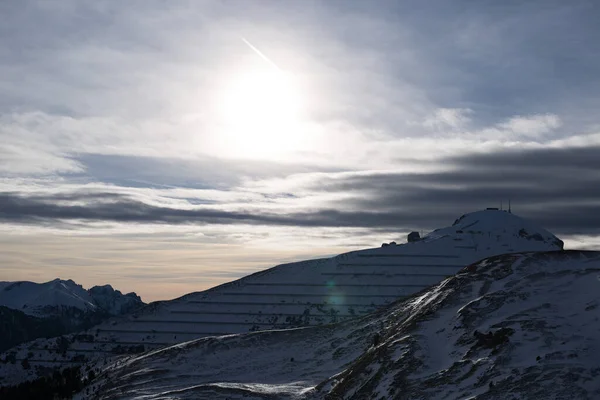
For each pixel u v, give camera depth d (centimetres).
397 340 11600
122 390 14250
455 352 10450
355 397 10362
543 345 9681
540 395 8438
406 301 16488
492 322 10850
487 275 13150
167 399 12194
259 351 16138
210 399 11975
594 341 9594
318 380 12900
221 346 16575
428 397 9275
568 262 13200
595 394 8312
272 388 12531
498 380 9038
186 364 15662
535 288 11906
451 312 12056
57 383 16538
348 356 14100
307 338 16438
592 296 11094
